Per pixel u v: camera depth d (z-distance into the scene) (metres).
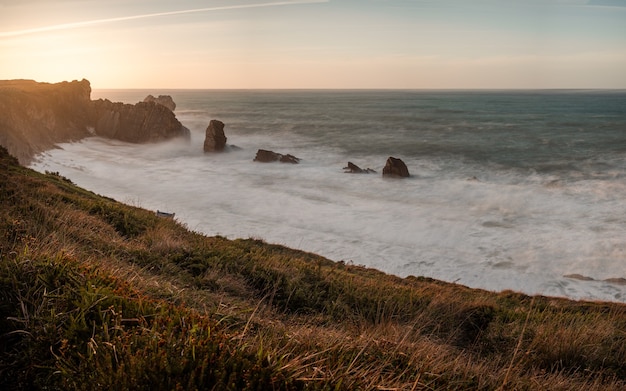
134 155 70.94
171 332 3.34
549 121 129.00
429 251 29.11
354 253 28.64
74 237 9.03
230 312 5.22
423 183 49.62
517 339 7.88
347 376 3.47
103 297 3.95
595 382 5.68
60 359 3.18
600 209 37.25
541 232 32.06
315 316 7.96
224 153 74.56
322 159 68.19
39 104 77.12
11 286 4.06
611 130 104.38
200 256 10.32
